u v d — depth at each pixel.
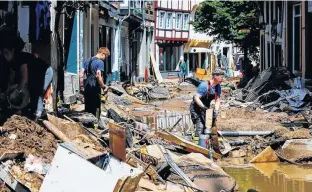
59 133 11.78
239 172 13.20
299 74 29.56
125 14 47.97
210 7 50.19
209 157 13.70
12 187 9.09
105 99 21.05
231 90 36.69
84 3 21.72
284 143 15.17
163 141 13.95
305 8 28.81
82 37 30.19
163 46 72.56
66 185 8.34
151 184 9.79
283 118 20.53
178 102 30.06
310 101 23.28
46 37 17.80
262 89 28.41
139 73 59.28
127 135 13.13
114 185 7.97
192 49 79.12
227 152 14.70
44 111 13.45
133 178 8.12
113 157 8.99
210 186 10.72
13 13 15.44
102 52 16.55
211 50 83.25
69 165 8.41
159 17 70.31
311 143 14.95
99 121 16.03
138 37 59.09
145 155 11.73
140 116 21.64
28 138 10.79
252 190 10.64
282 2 34.03
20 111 12.25
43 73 12.63
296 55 31.22
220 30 50.16
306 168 13.67
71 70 28.81
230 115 21.75
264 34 41.09
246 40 48.50
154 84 48.47
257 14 46.50
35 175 9.40
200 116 14.42
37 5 15.95
